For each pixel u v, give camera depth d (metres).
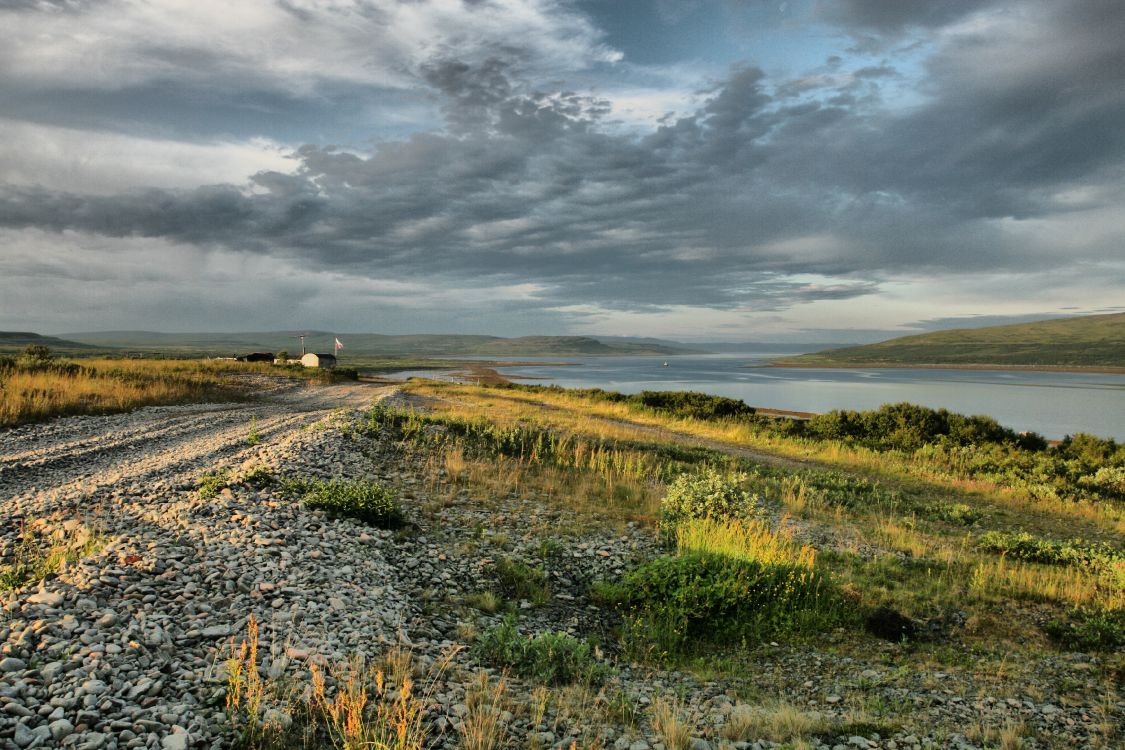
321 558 8.35
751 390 115.62
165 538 8.15
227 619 6.14
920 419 32.50
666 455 21.95
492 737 4.70
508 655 6.45
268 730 4.40
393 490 13.63
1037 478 21.23
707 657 7.53
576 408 41.44
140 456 15.72
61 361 35.66
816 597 8.98
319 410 30.52
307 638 5.98
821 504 16.20
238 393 37.50
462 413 28.73
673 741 5.07
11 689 4.34
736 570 9.16
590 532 12.20
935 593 9.88
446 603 8.06
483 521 12.20
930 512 16.38
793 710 5.83
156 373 38.12
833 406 82.81
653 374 197.12
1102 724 5.92
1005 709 6.27
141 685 4.69
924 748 5.36
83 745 3.92
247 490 11.17
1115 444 27.56
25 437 17.69
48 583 6.18
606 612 8.63
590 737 5.09
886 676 7.04
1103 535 14.79
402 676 5.48
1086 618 8.75
